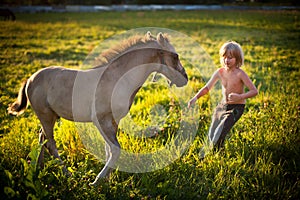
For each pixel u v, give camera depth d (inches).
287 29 689.6
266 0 1016.9
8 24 751.7
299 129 230.7
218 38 622.8
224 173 180.9
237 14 895.1
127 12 1029.8
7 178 163.8
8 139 211.0
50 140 183.3
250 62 456.8
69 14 976.3
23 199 152.9
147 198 161.8
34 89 176.1
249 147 204.4
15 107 186.1
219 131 204.7
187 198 163.6
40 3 1171.9
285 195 165.0
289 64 445.7
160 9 1090.1
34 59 476.1
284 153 202.2
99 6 1174.3
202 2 1205.1
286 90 322.3
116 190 165.9
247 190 169.5
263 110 257.1
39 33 674.2
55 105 172.9
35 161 155.3
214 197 165.2
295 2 960.9
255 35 642.8
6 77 380.8
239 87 210.5
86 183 167.8
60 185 166.9
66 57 493.7
